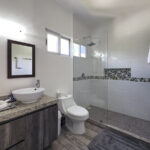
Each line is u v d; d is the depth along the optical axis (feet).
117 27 8.76
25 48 5.28
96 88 9.70
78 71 8.78
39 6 5.83
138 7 7.20
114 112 9.10
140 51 7.73
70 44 8.02
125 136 5.93
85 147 5.20
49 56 6.52
